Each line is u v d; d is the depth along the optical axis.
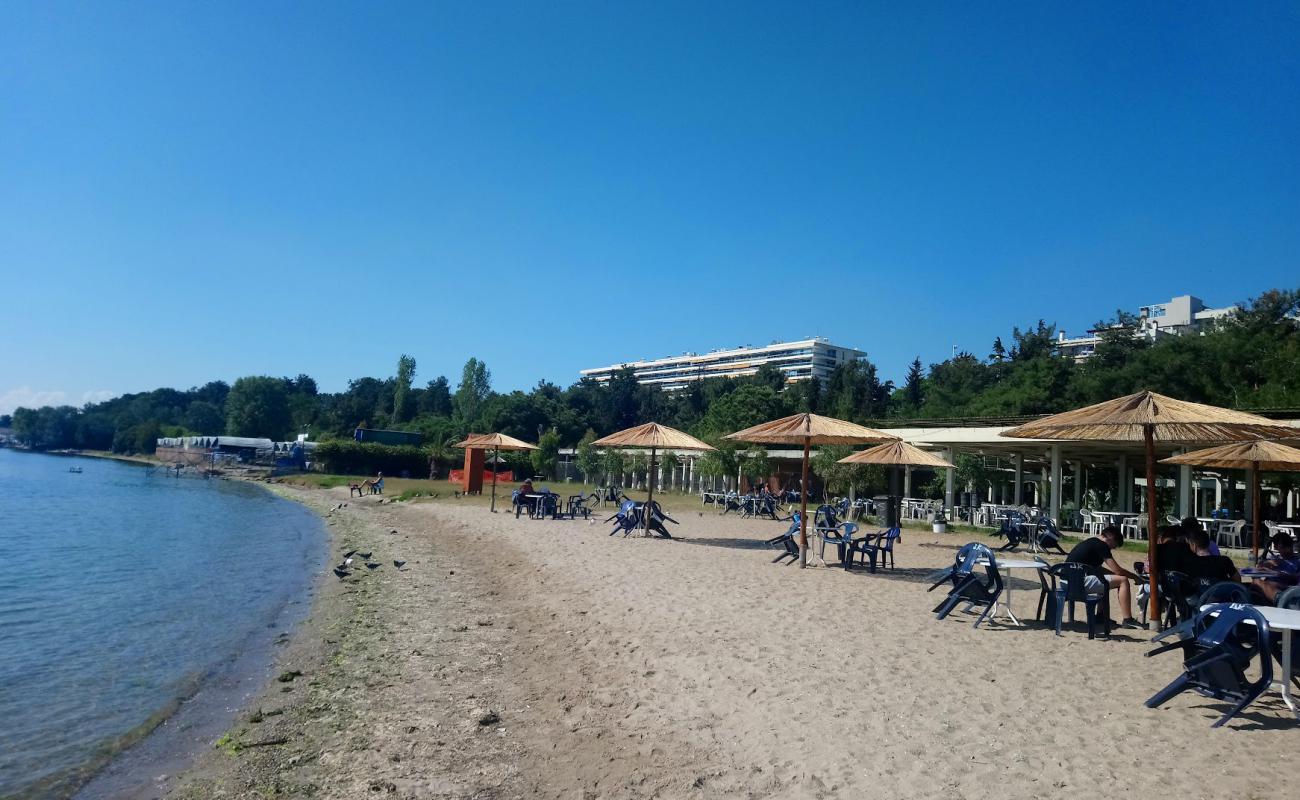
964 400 57.16
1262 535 18.75
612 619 9.62
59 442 146.88
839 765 5.00
